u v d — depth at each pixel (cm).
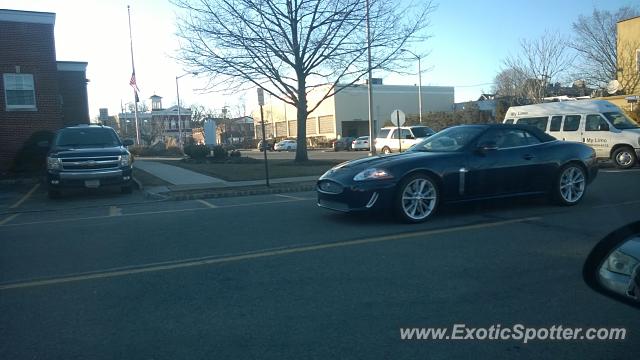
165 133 7562
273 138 6119
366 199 763
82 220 974
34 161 1883
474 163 816
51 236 812
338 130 5856
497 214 848
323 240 698
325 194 814
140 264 611
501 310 434
